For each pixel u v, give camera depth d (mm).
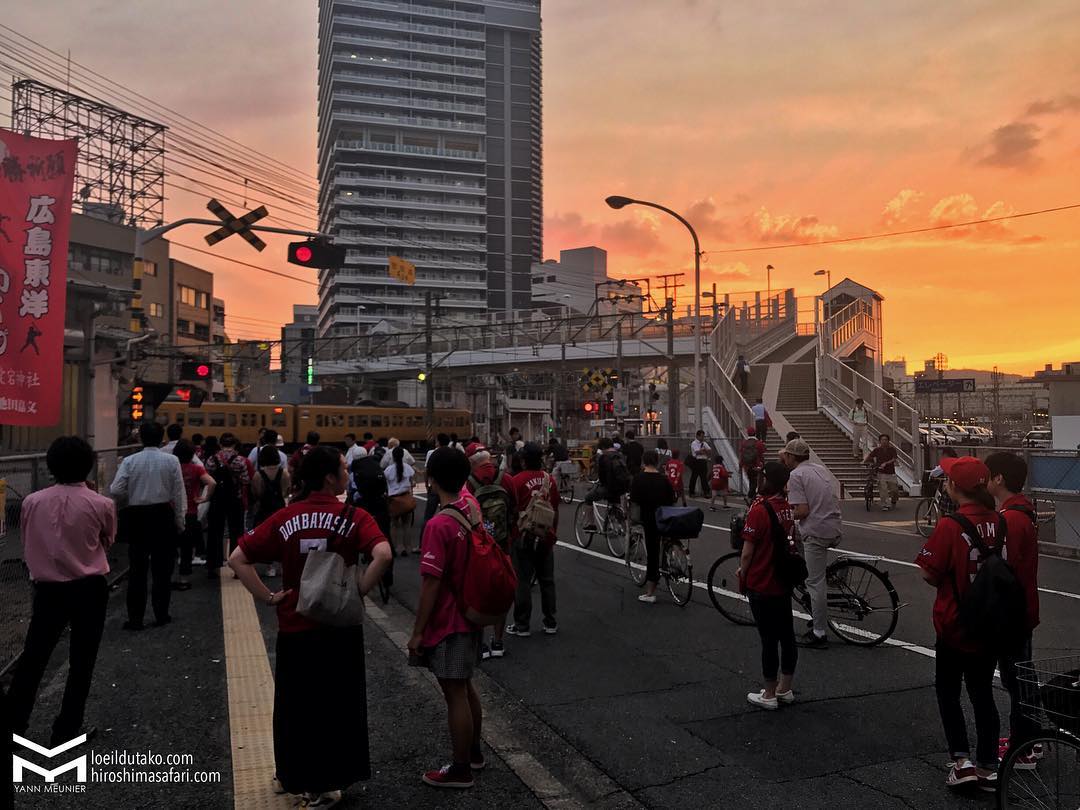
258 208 12391
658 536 8367
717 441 22938
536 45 149375
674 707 5105
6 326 7207
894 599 6586
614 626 7328
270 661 5949
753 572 5121
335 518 3514
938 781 3977
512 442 16953
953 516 3889
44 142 7391
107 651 6223
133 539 6965
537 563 7066
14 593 5984
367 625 7414
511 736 4598
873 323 35781
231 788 3842
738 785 3941
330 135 125062
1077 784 3256
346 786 3514
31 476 6395
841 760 4250
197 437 14492
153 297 60750
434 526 3846
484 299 123625
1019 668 3260
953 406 88375
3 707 2621
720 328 28531
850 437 23172
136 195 40219
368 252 116875
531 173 138125
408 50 127125
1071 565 10531
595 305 46406
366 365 50781
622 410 32531
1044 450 11609
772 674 5082
